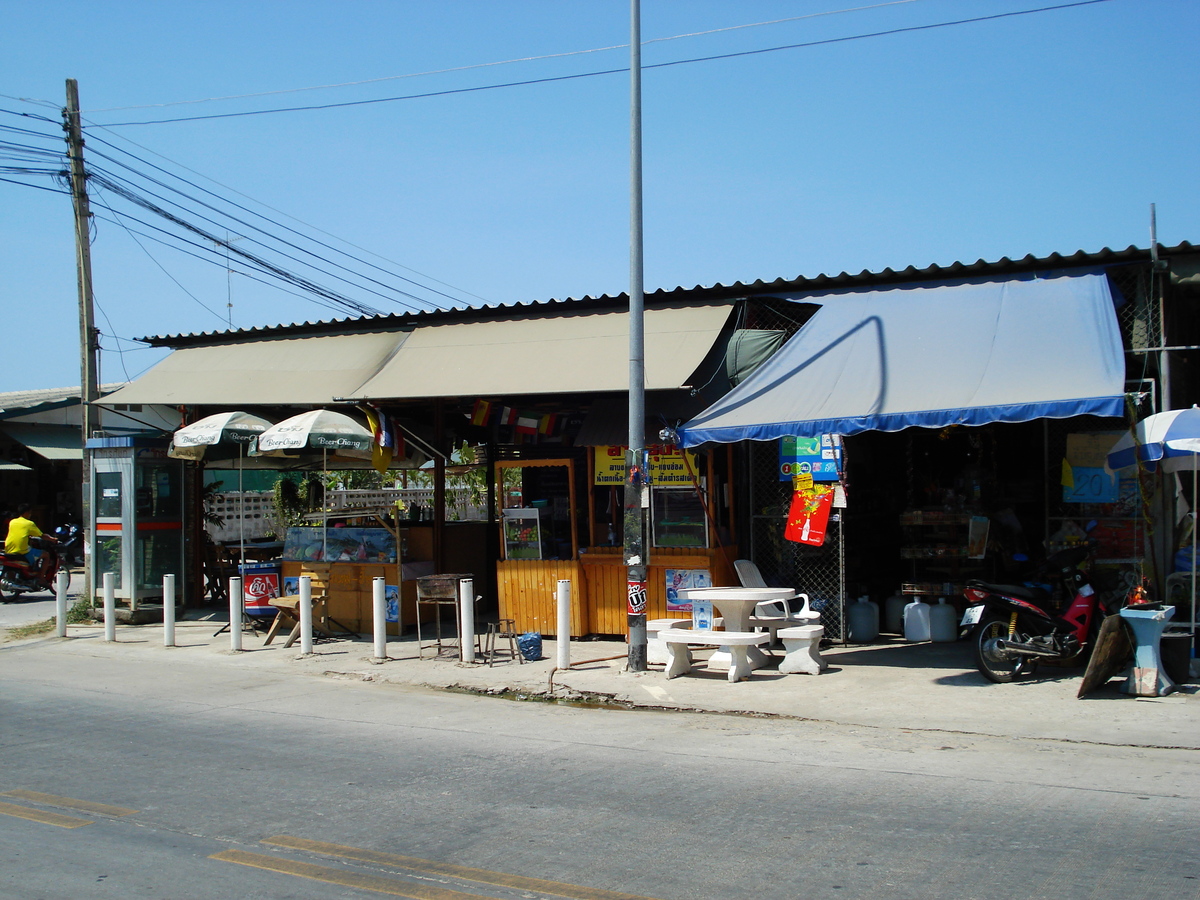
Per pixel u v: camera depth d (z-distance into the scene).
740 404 10.97
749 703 9.48
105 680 11.32
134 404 15.09
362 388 13.30
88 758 7.74
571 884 5.00
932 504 12.98
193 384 15.04
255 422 14.05
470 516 22.86
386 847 5.61
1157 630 8.98
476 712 9.50
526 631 13.20
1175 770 6.90
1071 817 5.85
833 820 5.90
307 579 12.83
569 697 9.99
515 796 6.57
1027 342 10.31
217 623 15.39
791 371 11.21
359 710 9.62
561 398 13.76
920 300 11.59
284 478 19.95
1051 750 7.55
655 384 11.56
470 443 17.16
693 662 11.35
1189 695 8.97
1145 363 10.37
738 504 12.73
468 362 13.23
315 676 11.50
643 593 10.88
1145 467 10.05
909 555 12.69
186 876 5.23
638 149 10.69
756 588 11.41
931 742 7.92
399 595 13.92
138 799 6.63
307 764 7.51
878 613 12.70
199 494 16.41
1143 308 10.85
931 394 9.98
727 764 7.32
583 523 13.55
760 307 12.78
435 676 11.12
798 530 11.77
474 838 5.73
